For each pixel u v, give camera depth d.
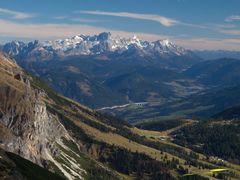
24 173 184.88
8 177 155.50
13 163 181.25
